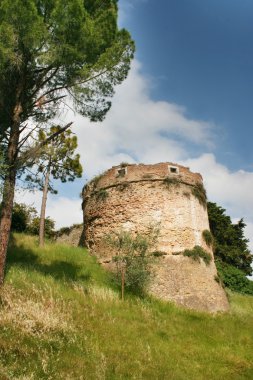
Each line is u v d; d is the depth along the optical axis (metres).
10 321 10.17
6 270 15.31
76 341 10.20
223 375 11.15
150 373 9.65
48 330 10.20
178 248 20.08
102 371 8.84
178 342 13.11
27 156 14.23
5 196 13.84
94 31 14.16
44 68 14.56
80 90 14.62
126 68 15.28
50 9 13.87
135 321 13.84
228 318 17.42
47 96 15.34
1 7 13.21
